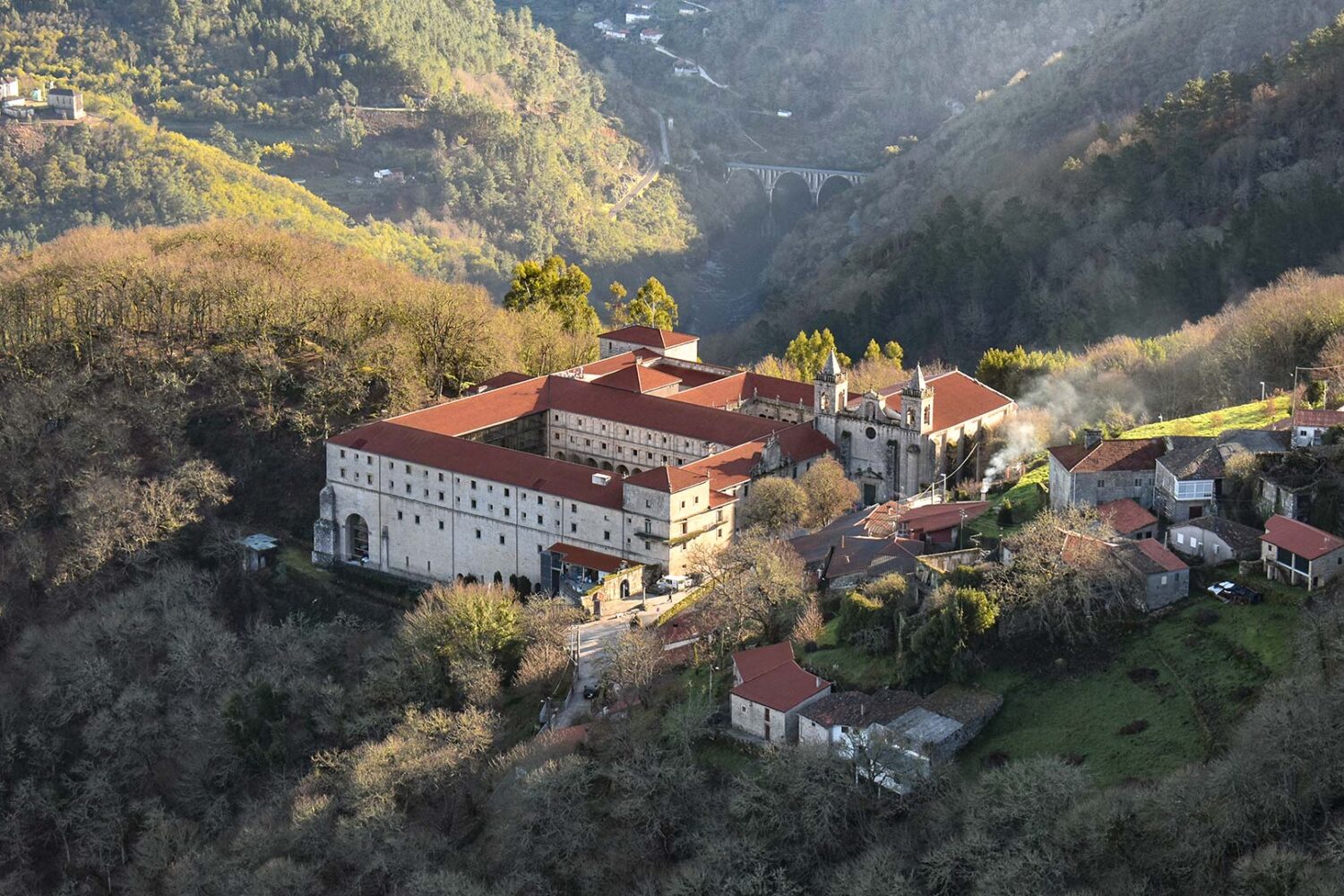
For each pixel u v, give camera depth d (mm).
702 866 177625
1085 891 154375
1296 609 194250
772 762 185750
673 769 193375
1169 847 158750
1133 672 194625
